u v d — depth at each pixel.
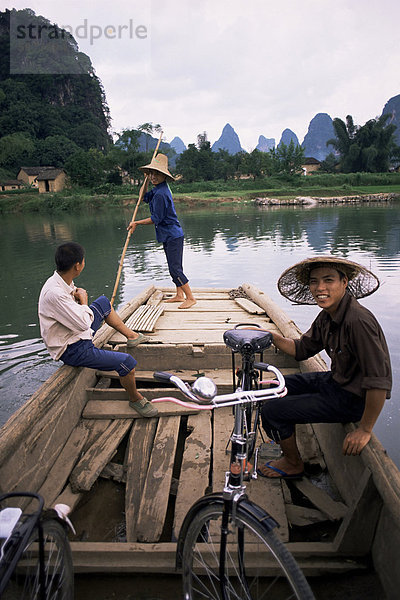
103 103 138.00
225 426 2.98
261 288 8.41
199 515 1.59
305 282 2.44
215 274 9.95
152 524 2.12
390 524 1.73
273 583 1.72
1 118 106.38
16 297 8.34
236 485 1.50
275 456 2.64
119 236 18.98
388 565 1.70
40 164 98.00
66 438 2.79
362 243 13.87
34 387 4.55
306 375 2.52
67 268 2.78
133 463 2.61
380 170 87.25
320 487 2.44
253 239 16.30
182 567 1.70
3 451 2.01
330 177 72.75
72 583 1.67
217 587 1.85
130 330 3.58
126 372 2.91
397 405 3.93
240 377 1.71
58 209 49.16
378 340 1.94
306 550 1.90
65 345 2.82
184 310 4.87
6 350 5.61
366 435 1.98
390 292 7.42
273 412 2.30
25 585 1.53
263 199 48.47
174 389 3.22
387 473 1.73
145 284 9.01
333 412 2.20
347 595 1.78
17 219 36.78
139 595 1.83
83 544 1.97
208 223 24.44
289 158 79.44
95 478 2.48
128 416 3.05
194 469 2.53
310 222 22.77
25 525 1.31
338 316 2.09
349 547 1.89
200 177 84.94
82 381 3.16
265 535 1.36
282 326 3.86
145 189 4.73
